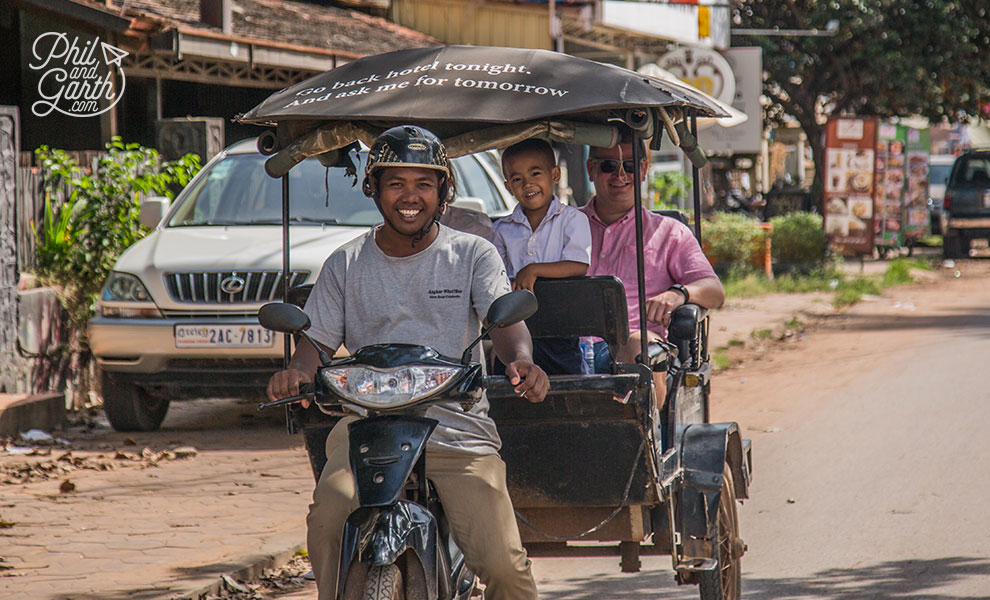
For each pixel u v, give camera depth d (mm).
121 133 16969
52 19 15188
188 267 9570
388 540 3580
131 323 9492
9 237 10305
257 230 10039
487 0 25609
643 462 4633
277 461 8906
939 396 11633
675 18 28766
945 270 28688
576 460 4684
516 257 5730
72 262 11469
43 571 6145
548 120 4762
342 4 25031
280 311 3971
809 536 7129
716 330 16922
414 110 4484
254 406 11391
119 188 11812
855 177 25062
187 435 9953
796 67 37156
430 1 25969
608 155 5906
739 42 36469
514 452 4730
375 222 10008
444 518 4098
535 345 5273
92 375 11648
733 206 36594
